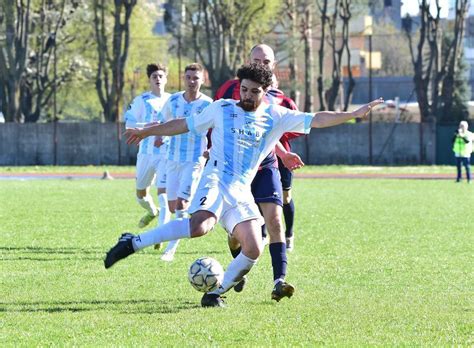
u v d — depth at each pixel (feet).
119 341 59.72
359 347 57.72
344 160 430.20
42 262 100.58
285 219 112.16
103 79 559.79
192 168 105.09
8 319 67.41
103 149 436.35
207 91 519.19
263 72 70.95
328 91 554.87
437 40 477.77
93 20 522.47
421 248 116.16
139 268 96.12
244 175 72.28
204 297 73.72
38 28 500.33
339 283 86.58
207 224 70.33
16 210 174.29
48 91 556.51
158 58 563.48
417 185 278.05
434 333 62.85
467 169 293.43
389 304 74.84
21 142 435.12
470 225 148.36
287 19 522.47
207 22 483.92
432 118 474.49
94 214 166.50
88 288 82.48
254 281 87.30
